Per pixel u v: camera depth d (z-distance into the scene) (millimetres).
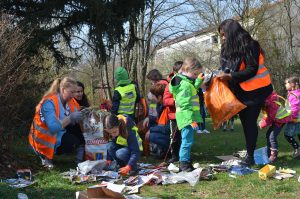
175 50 30391
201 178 5316
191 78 5730
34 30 9438
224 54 6004
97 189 3764
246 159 6059
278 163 6348
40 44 9695
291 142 7008
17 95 6637
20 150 6695
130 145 5641
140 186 4902
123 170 5488
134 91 7434
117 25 10672
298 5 27312
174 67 7375
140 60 26656
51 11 9836
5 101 6070
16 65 6738
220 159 6891
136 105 7574
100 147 6047
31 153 6688
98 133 6020
